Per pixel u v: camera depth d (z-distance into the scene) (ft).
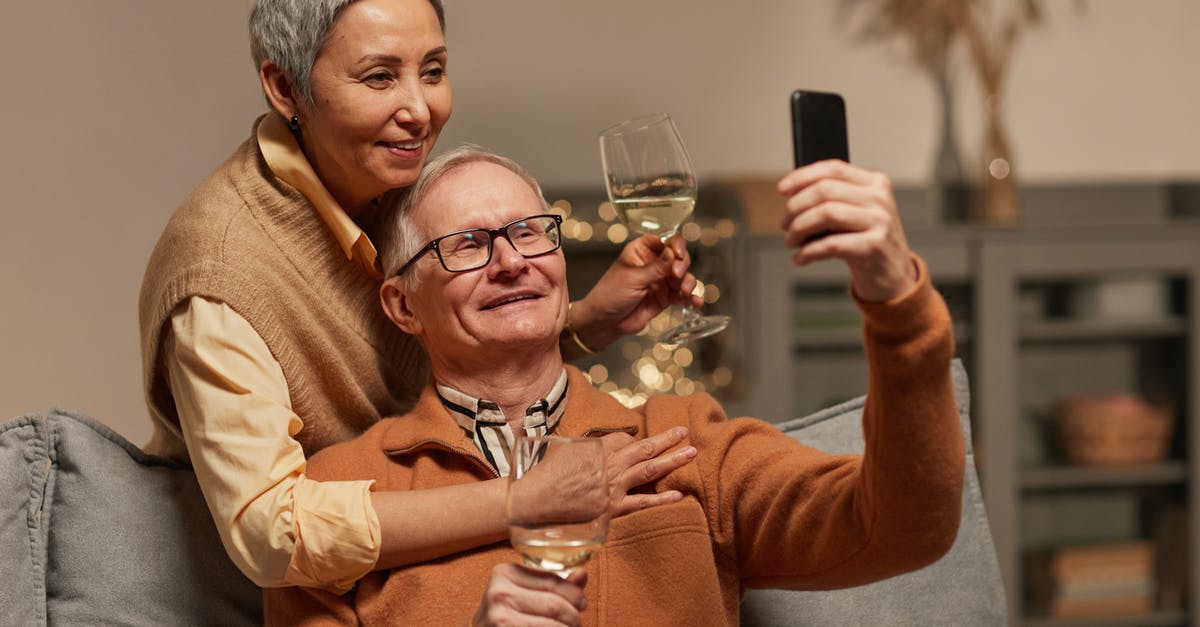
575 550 4.00
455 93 11.95
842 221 3.78
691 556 5.13
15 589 5.42
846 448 6.24
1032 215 12.78
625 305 6.16
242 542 4.94
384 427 5.64
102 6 9.48
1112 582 12.10
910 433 4.13
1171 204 12.96
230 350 5.16
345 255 5.69
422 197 5.57
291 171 5.44
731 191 11.59
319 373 5.61
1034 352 12.66
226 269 5.23
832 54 12.45
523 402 5.55
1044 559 12.21
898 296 3.96
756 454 5.29
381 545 4.87
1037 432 12.59
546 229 5.51
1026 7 12.60
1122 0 12.76
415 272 5.50
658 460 5.19
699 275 11.57
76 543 5.54
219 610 5.62
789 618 5.85
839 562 4.76
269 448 5.01
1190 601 12.12
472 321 5.39
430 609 4.94
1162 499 12.45
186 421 5.21
